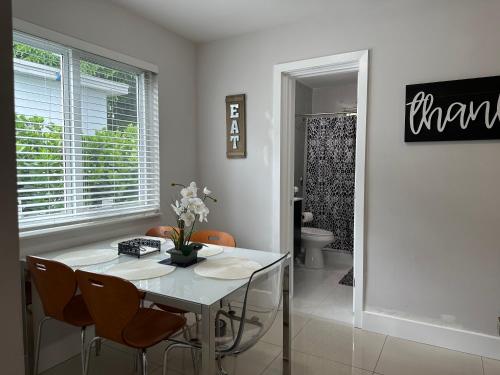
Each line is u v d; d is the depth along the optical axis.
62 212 2.34
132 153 2.85
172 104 3.17
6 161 0.64
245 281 1.67
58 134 2.28
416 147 2.48
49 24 2.17
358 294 2.71
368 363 2.24
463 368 2.19
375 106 2.60
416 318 2.54
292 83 3.14
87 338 2.39
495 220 2.27
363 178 2.66
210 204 3.45
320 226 4.60
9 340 0.66
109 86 2.64
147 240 2.33
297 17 2.82
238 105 3.19
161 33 3.01
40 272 1.79
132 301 1.48
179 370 2.20
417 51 2.45
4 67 0.63
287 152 3.13
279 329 2.70
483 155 2.28
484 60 2.26
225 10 2.70
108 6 2.55
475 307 2.36
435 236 2.45
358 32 2.64
